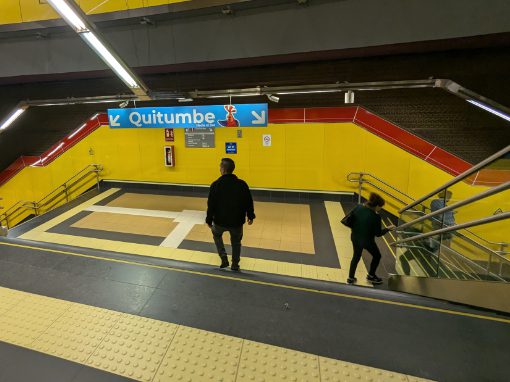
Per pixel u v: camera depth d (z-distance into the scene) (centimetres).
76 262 322
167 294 263
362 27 477
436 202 493
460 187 627
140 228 638
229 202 347
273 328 219
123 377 178
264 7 509
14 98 950
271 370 183
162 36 568
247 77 740
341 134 742
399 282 395
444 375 179
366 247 404
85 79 877
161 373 181
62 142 938
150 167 895
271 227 640
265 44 525
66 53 630
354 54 616
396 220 718
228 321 227
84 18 335
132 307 244
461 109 682
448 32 446
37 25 584
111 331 216
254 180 827
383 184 723
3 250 354
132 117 671
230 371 182
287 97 764
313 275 461
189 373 181
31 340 207
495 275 368
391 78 663
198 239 582
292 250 541
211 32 543
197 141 841
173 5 512
